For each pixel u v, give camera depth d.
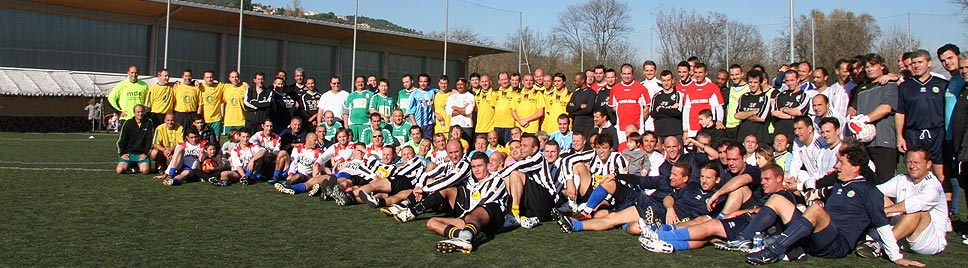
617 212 6.36
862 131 6.74
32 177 9.50
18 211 6.62
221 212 6.86
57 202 7.24
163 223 6.20
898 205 5.23
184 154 9.22
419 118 11.72
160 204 7.29
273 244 5.40
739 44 38.31
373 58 43.91
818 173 6.83
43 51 32.16
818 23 36.75
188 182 9.21
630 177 6.84
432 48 45.38
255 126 11.27
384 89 11.85
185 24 35.97
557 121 10.38
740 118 8.82
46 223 6.06
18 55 31.44
